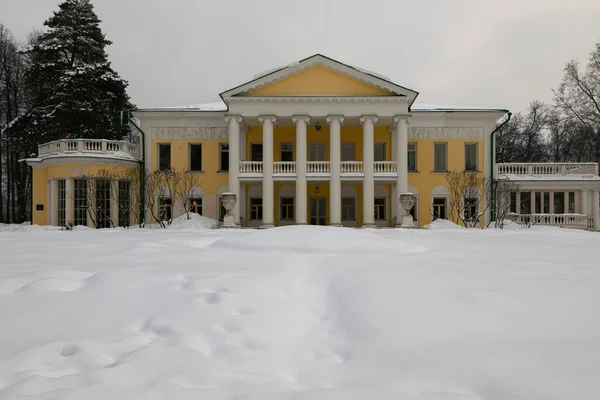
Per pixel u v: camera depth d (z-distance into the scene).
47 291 5.36
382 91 27.64
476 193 27.17
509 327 4.05
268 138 27.45
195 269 6.81
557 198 29.41
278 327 4.38
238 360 3.63
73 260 8.00
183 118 30.31
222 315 4.52
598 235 17.42
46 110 35.06
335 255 8.67
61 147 27.30
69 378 3.15
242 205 29.17
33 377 3.11
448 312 4.45
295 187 29.70
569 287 5.42
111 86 36.41
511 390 2.89
